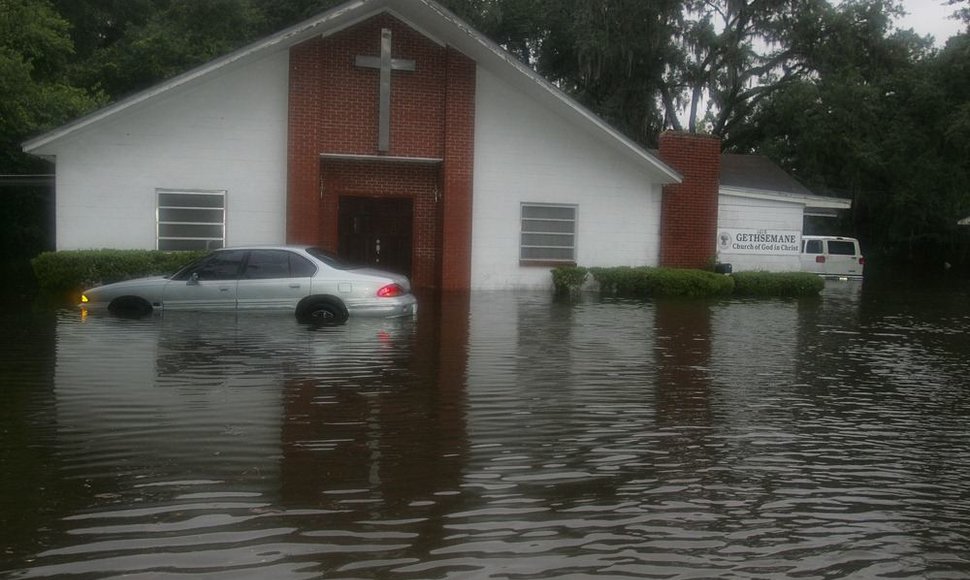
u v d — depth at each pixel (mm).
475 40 22125
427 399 9992
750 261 27500
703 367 12719
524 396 10289
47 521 6023
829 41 41750
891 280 41281
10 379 10680
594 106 43281
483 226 24266
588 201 24938
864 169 42562
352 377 11133
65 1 41469
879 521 6402
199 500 6484
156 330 14680
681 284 24328
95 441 8008
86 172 21859
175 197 22281
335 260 16547
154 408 9273
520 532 5980
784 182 31344
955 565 5598
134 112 21938
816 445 8523
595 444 8273
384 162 24156
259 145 22562
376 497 6625
